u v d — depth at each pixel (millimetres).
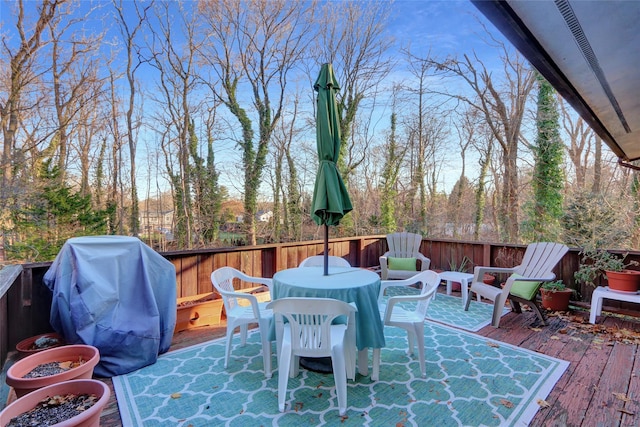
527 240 7379
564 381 2461
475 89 9164
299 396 2266
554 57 1858
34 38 6969
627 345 3117
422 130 10266
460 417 2037
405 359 2811
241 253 4398
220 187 9961
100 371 2469
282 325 2227
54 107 7691
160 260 2959
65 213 6598
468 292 4656
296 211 10078
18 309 2736
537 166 7324
